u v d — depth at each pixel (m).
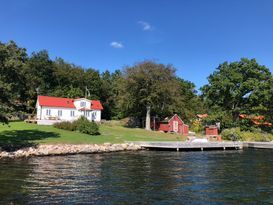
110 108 99.31
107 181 20.14
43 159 30.81
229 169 26.27
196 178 21.81
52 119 66.31
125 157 34.16
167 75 74.94
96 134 52.34
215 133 72.56
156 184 19.53
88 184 19.12
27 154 33.31
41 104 70.12
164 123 77.81
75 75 104.00
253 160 33.25
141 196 16.53
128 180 20.64
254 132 71.81
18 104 41.38
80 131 52.28
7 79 38.12
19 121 64.81
